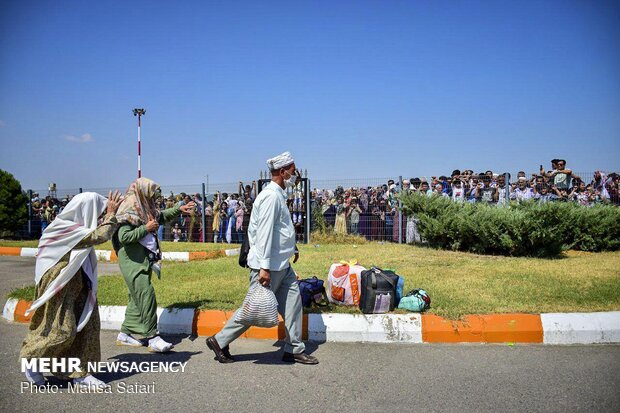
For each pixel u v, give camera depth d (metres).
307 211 15.09
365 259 10.28
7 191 20.39
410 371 4.53
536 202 11.18
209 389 4.11
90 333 4.10
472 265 9.15
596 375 4.37
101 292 7.12
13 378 4.34
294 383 4.25
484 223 10.87
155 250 5.16
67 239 3.88
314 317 5.64
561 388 4.08
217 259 11.27
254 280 4.71
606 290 6.62
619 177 13.59
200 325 5.77
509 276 7.84
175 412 3.66
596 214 11.52
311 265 9.37
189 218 17.92
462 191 14.03
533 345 5.29
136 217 5.02
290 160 4.75
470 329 5.41
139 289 5.03
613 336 5.33
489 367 4.61
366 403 3.82
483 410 3.68
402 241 14.55
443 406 3.75
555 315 5.51
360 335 5.48
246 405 3.79
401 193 13.09
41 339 3.85
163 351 5.07
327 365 4.72
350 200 15.30
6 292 8.26
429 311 5.75
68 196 20.09
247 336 5.73
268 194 4.58
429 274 8.14
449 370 4.55
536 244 10.60
